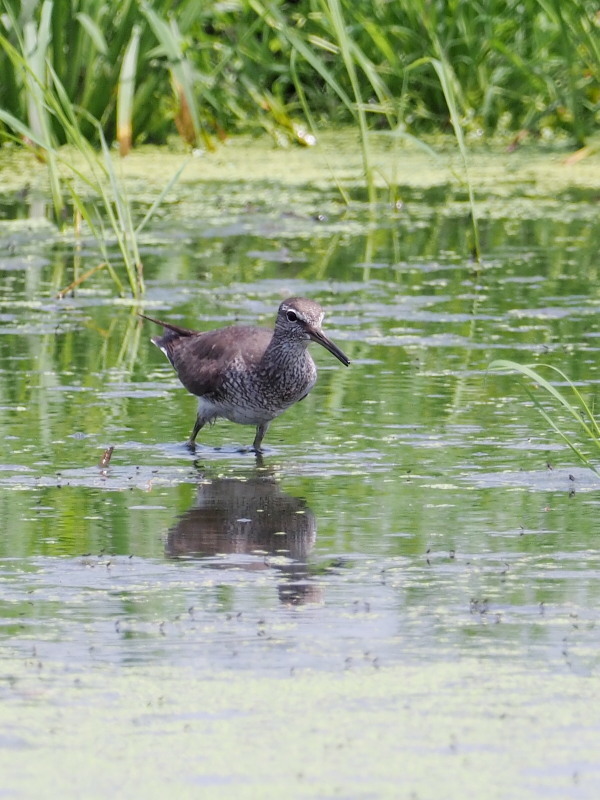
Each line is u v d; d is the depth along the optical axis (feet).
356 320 53.88
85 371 47.03
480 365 47.50
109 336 51.65
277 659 24.52
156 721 22.07
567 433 39.96
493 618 26.45
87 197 76.95
